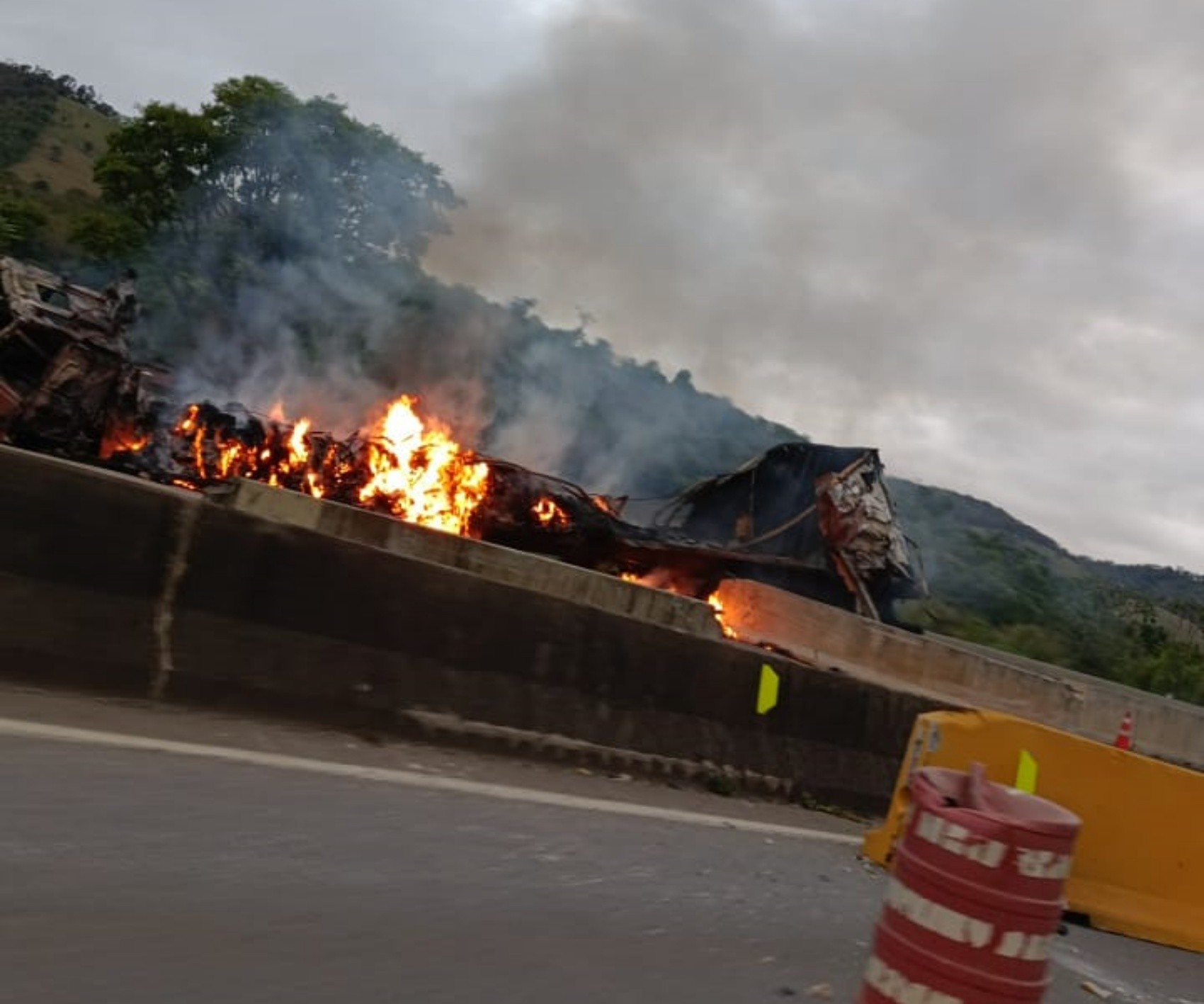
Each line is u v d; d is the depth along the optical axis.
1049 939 3.42
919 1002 3.38
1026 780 8.16
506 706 8.09
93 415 14.84
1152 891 8.45
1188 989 7.16
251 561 7.08
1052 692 17.98
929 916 3.42
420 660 7.73
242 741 6.61
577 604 8.52
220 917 4.41
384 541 12.97
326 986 4.06
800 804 9.81
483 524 16.89
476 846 5.99
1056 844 3.40
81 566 6.54
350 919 4.68
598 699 8.61
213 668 6.90
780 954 5.61
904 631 18.30
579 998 4.48
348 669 7.41
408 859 5.52
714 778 9.19
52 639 6.41
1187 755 19.97
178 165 30.50
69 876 4.44
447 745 7.76
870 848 8.30
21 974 3.69
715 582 19.06
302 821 5.62
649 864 6.55
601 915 5.50
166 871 4.69
